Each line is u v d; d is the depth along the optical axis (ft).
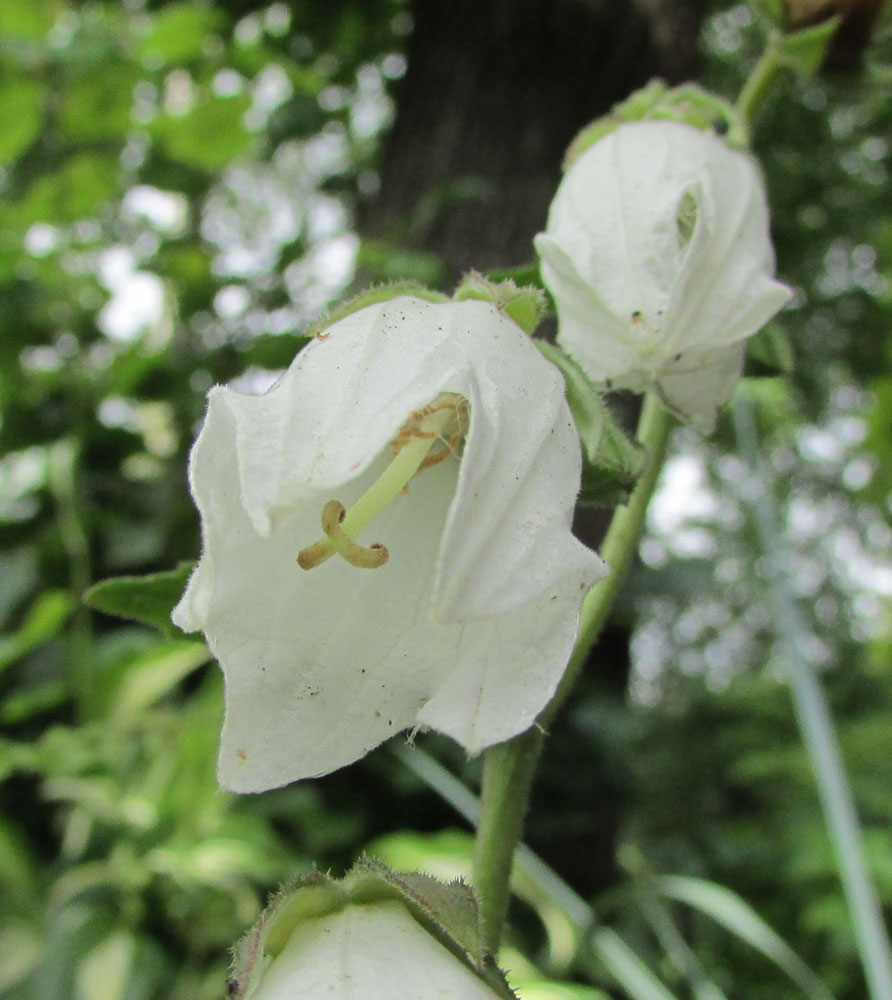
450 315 0.20
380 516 0.21
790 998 1.23
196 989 0.54
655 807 1.92
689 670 2.62
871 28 0.35
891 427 1.52
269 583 0.19
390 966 0.20
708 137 0.29
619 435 0.22
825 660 2.33
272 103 1.11
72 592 0.70
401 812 0.68
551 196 0.74
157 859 0.56
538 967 0.61
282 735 0.18
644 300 0.26
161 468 0.82
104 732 0.61
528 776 0.25
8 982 0.53
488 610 0.17
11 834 0.61
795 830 1.31
